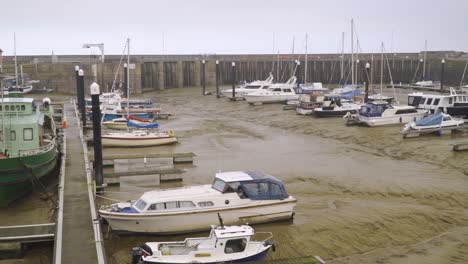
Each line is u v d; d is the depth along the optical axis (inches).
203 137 1925.4
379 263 784.9
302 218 977.5
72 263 700.0
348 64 4436.5
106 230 891.4
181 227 884.6
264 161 1489.9
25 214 1015.6
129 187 1206.9
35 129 1165.7
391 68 4549.7
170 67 4052.7
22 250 802.2
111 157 1416.1
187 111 2783.0
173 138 1759.4
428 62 4512.8
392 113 2023.9
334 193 1155.3
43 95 3324.3
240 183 920.3
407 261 792.9
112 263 786.8
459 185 1201.4
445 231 923.4
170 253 726.5
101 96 2630.4
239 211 910.4
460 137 1764.3
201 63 4192.9
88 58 4052.7
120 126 2048.5
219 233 737.0
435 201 1091.3
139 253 716.7
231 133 2020.2
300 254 818.8
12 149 1155.9
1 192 1021.2
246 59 4441.4
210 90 3887.8
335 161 1481.3
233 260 713.6
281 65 4480.8
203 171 1369.3
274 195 935.7
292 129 2097.7
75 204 960.9
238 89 3400.6
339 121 2208.4
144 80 3900.1
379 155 1565.0
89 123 1969.7
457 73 4175.7
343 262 789.2
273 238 879.7
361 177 1285.7
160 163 1470.2
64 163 1277.1
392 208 1037.8
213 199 896.9
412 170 1358.3
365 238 882.8
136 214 858.8
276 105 2878.9
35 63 3476.9
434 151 1549.0
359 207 1047.0
